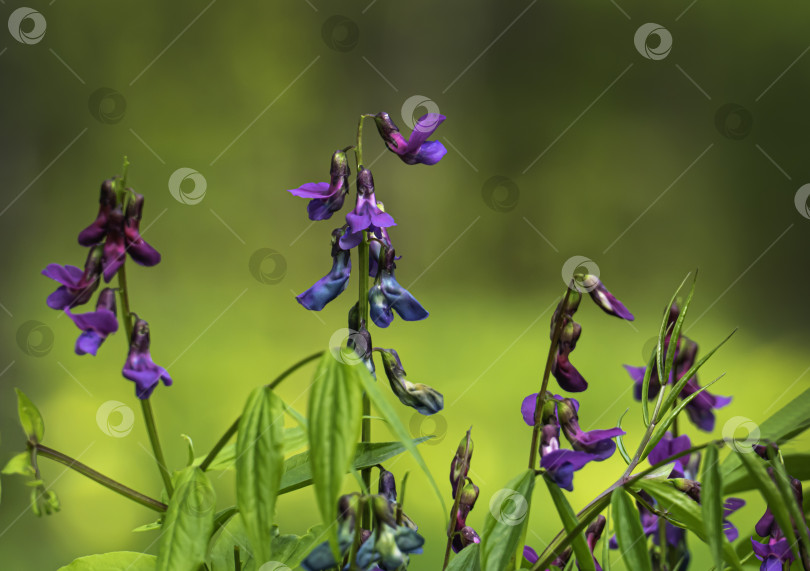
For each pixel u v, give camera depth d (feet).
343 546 3.95
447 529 4.92
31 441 4.35
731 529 5.08
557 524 15.85
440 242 54.29
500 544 4.28
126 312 4.52
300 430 4.74
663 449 4.96
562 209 61.77
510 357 33.83
